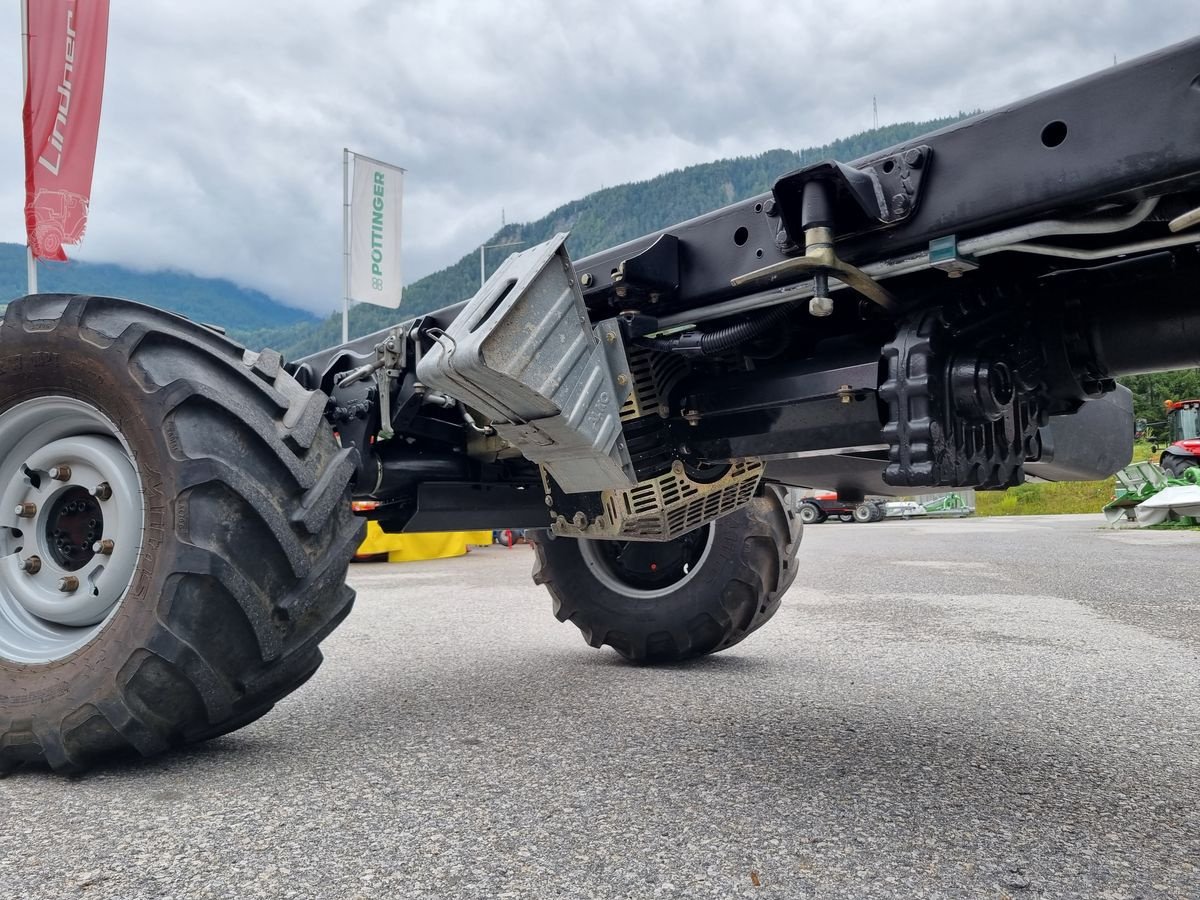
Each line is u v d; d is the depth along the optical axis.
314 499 1.77
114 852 1.31
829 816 1.45
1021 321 1.56
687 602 2.87
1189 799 1.54
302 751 1.87
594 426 1.73
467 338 1.56
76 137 9.16
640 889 1.17
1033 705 2.29
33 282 9.12
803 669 2.85
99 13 9.28
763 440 1.83
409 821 1.43
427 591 5.99
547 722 2.11
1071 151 1.21
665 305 1.77
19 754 1.70
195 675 1.63
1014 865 1.25
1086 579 6.09
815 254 1.37
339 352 2.57
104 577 1.75
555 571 3.07
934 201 1.35
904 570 7.12
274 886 1.18
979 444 1.48
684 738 1.95
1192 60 1.10
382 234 13.38
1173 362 1.50
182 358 1.79
